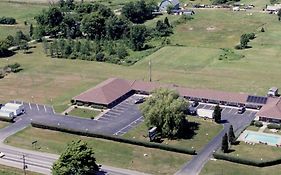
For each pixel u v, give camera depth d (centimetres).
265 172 14738
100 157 16000
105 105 19700
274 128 17438
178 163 15475
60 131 17912
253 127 17675
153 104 17462
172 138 17025
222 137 16862
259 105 19112
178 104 17112
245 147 16200
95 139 17200
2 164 15775
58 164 14050
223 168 15025
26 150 16638
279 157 15262
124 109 19625
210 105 19712
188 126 17875
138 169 15212
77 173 13975
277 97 19575
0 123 18825
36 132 17938
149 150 16338
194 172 14900
